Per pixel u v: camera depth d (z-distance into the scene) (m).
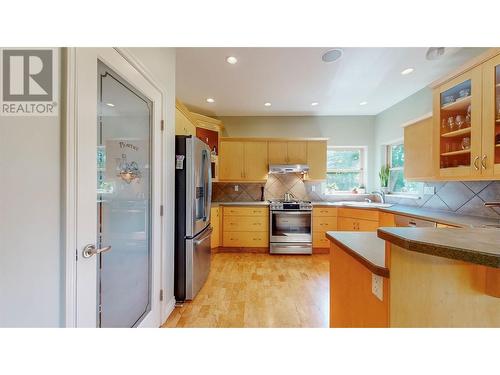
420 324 0.73
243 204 3.87
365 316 0.95
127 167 1.38
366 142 4.34
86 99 1.00
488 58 1.69
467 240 0.66
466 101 1.96
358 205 3.56
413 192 3.45
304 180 4.37
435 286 0.73
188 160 2.17
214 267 3.13
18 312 0.77
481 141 1.75
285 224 3.77
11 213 0.76
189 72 2.70
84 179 0.99
